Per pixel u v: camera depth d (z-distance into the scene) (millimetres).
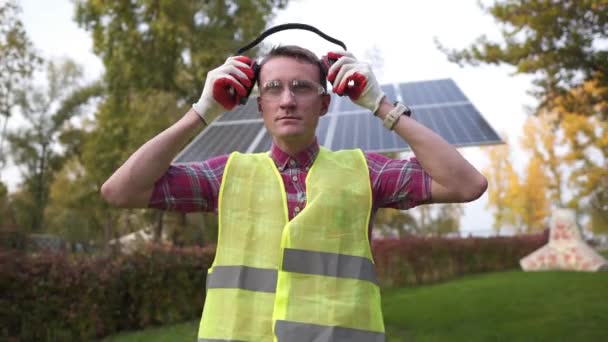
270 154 1792
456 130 4730
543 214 33594
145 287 7785
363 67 1652
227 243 1632
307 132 1662
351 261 1596
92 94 27781
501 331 6465
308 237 1578
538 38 5723
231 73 1624
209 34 12758
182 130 1612
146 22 13023
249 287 1577
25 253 7027
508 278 11680
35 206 25812
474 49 6156
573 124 21922
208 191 1718
